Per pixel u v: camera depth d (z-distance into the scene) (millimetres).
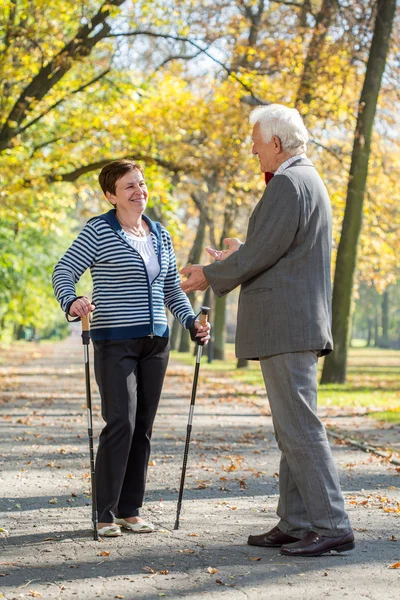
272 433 11938
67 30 22672
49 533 5734
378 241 26125
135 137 23000
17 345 65625
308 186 5273
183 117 23047
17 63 21062
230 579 4598
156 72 24391
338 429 12320
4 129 21422
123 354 5676
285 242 5191
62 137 24250
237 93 22578
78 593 4367
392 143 24578
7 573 4738
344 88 21938
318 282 5301
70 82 23812
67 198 25750
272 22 24578
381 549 5281
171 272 6188
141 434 5844
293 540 5289
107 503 5629
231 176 23391
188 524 6004
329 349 5383
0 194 22172
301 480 5129
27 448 10172
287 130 5379
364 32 21047
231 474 8375
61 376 26531
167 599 4258
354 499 7078
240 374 27875
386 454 9766
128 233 5930
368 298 82000
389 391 20047
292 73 22281
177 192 33812
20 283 31859
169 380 24391
